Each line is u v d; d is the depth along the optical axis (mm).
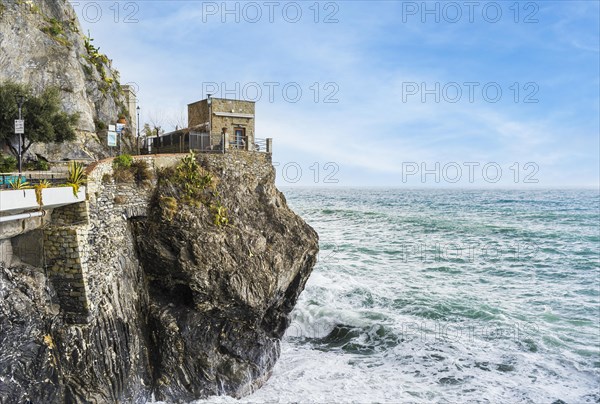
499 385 22922
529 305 33156
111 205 18547
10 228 14500
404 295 34531
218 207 21953
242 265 20594
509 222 71625
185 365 19375
